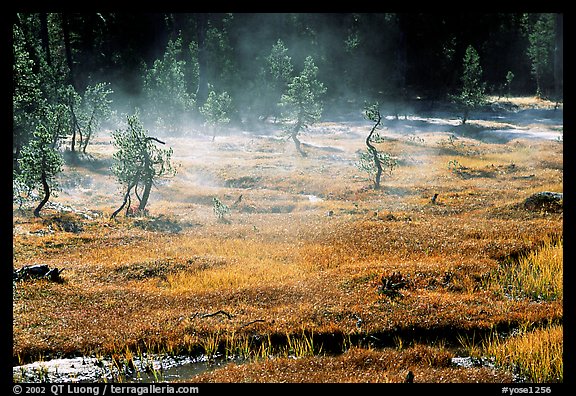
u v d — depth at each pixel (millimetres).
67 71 78312
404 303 23031
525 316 22016
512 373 18359
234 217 38312
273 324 21250
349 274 26281
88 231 34250
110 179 47906
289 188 48969
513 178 51281
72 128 55031
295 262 29000
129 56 86500
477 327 21406
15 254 28906
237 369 18188
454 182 50188
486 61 103500
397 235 32375
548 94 96750
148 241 32469
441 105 93062
